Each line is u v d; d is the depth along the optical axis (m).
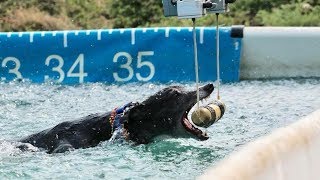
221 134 8.11
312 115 3.40
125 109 7.55
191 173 6.21
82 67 12.54
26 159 7.02
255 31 12.28
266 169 2.82
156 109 7.41
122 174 6.17
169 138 7.52
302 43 12.20
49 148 7.51
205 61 12.23
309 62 12.23
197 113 7.05
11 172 6.36
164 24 15.90
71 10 17.11
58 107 10.31
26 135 8.22
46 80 12.59
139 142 7.44
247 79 12.38
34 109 10.22
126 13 16.77
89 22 16.52
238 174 2.62
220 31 12.29
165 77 12.33
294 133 3.13
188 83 12.09
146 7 16.75
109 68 12.47
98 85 12.20
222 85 11.90
